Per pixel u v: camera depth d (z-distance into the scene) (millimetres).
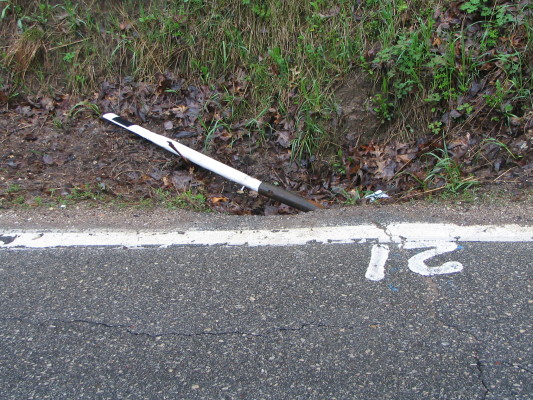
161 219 3787
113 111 5367
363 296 2822
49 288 2992
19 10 5805
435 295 2803
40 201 4043
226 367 2385
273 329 2611
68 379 2346
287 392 2240
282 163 4914
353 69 5074
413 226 3500
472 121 4656
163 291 2932
